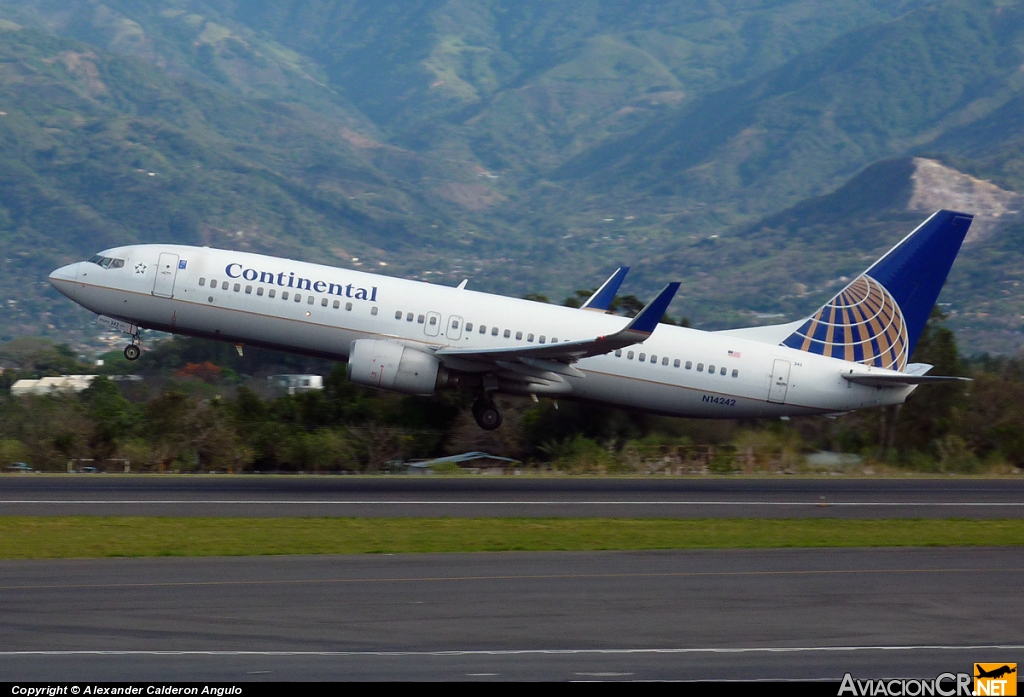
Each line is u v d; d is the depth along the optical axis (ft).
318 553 275.18
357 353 464.24
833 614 222.28
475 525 324.60
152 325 496.64
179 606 217.77
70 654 188.55
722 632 207.92
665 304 426.10
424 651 193.26
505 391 499.92
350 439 552.00
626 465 529.45
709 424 572.51
